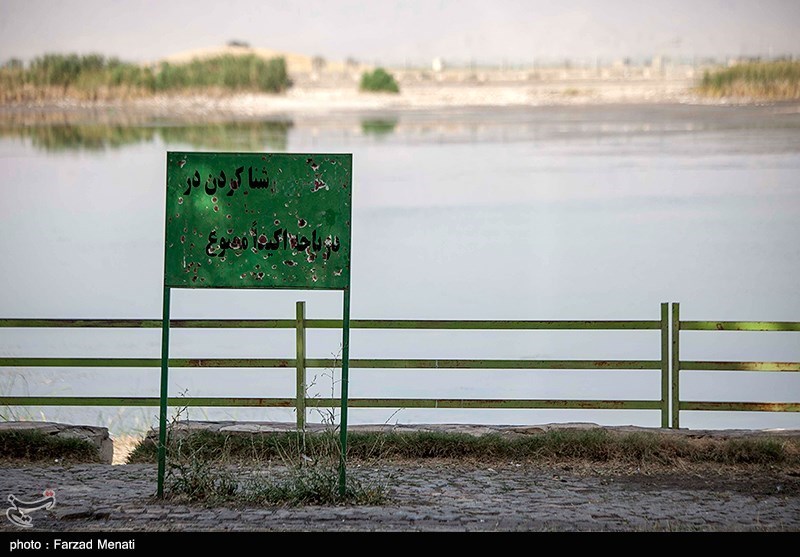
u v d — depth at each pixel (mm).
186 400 13336
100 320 13305
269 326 13273
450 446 12750
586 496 11203
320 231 10523
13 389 22594
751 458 12562
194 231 10516
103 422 16953
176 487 10867
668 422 13484
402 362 13328
